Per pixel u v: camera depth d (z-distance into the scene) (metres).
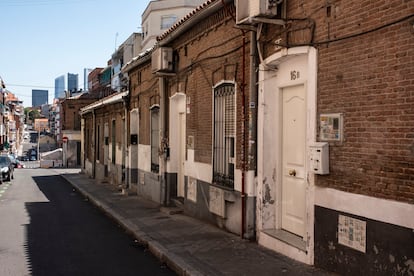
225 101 10.14
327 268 6.54
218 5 9.70
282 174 8.41
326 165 6.49
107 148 27.47
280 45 7.57
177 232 10.26
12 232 11.62
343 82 6.23
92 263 8.35
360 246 5.91
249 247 8.30
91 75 72.31
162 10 45.66
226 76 9.90
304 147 7.70
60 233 11.47
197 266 7.33
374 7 5.70
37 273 7.68
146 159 17.41
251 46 8.55
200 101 11.52
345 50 6.20
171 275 7.48
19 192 23.55
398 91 5.36
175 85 13.61
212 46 10.66
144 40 48.34
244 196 8.91
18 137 108.94
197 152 11.70
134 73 19.14
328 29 6.51
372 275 5.71
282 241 7.71
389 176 5.49
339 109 6.31
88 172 35.31
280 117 8.41
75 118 58.56
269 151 8.45
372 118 5.74
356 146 6.00
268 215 8.47
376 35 5.67
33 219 13.94
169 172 14.25
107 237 10.89
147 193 17.27
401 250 5.30
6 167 31.66
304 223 7.61
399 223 5.33
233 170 9.72
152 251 9.07
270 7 7.39
